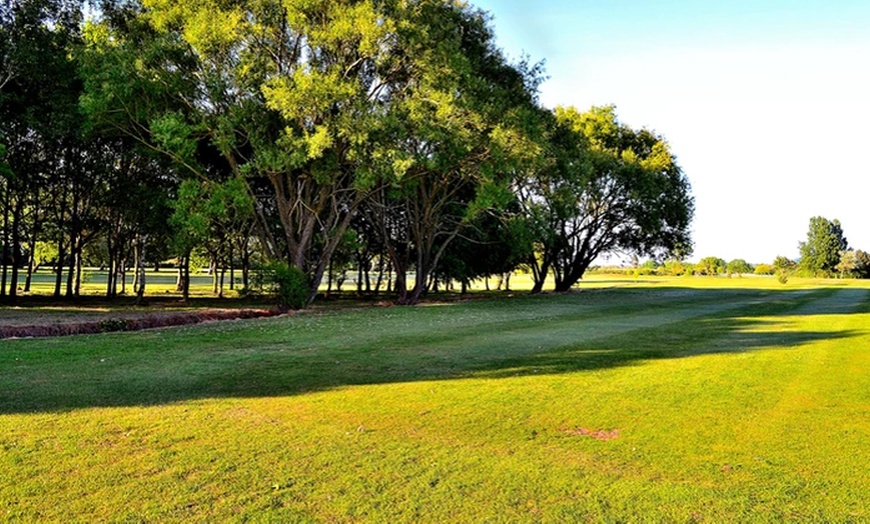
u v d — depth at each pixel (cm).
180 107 2578
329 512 485
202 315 2209
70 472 558
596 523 473
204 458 603
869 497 523
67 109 2525
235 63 2480
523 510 495
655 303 3284
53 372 1022
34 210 3341
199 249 3862
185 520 466
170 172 3100
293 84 2319
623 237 5103
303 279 2744
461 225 3547
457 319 2203
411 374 1049
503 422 749
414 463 599
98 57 2334
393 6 2425
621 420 764
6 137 2608
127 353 1249
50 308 2627
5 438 650
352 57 2633
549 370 1096
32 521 460
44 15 2509
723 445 666
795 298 3769
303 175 2759
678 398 880
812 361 1210
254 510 486
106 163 2969
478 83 2762
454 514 485
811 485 551
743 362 1195
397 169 2409
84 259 5206
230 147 2519
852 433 710
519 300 3681
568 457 623
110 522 460
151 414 758
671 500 517
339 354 1268
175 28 2502
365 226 4319
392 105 2559
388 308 2927
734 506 505
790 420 766
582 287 5853
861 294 4253
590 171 3897
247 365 1123
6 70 2423
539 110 3478
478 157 2967
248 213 2620
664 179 4644
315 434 689
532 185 3959
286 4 2372
